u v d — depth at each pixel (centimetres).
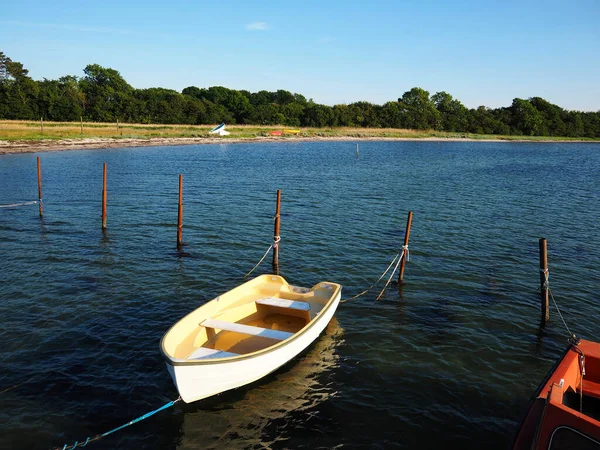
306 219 3125
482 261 2311
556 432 793
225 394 1214
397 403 1194
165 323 1587
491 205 3784
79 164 5606
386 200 3881
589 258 2380
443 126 16488
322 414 1148
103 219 2730
